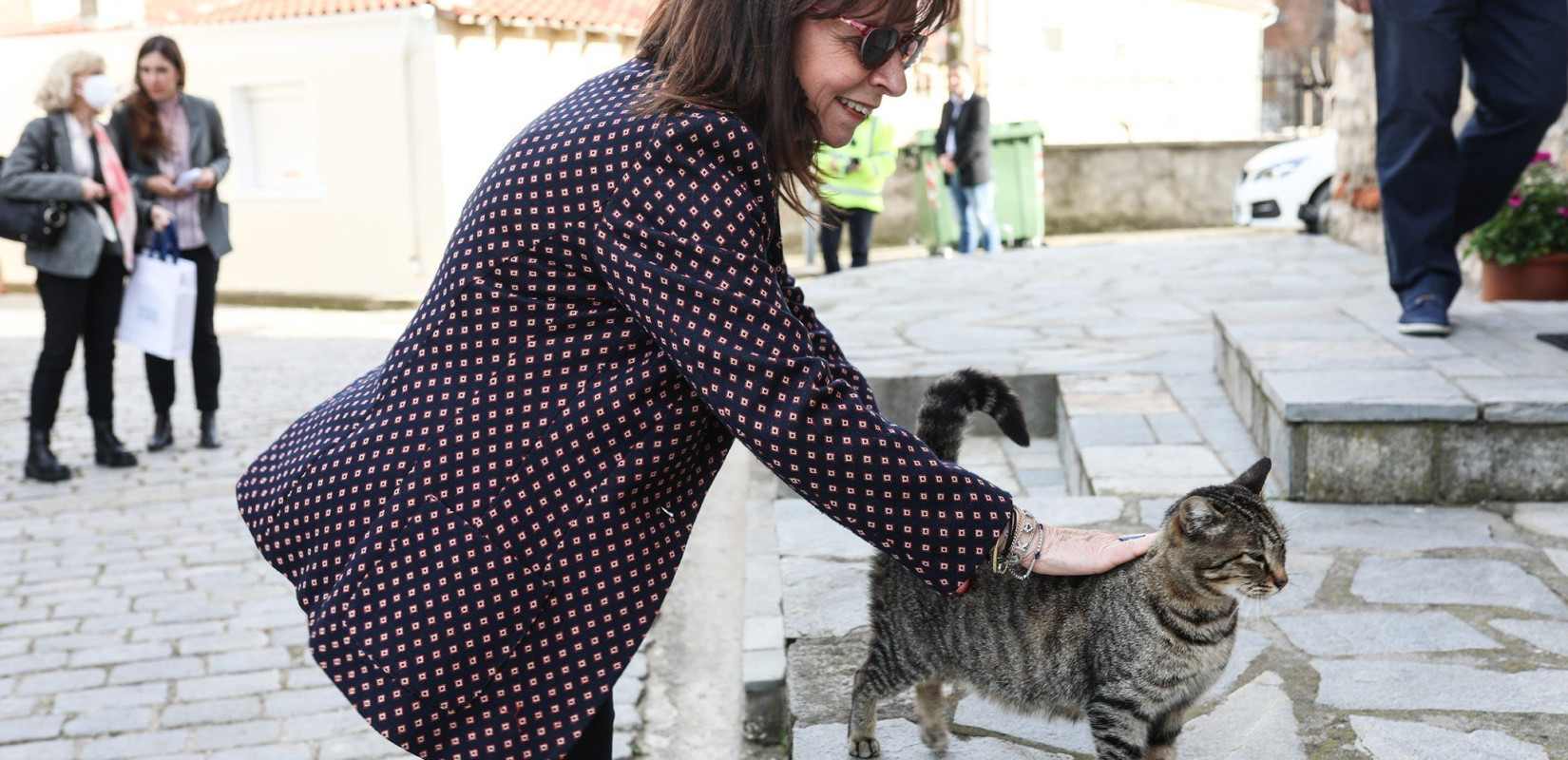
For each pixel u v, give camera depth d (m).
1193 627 2.41
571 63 17.75
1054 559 1.82
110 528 5.68
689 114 1.58
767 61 1.62
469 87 16.00
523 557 1.61
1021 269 10.45
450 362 1.64
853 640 3.40
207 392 7.22
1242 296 8.21
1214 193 19.64
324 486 1.68
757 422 1.56
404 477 1.63
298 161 16.62
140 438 7.55
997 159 16.34
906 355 6.67
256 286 17.05
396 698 1.60
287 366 10.39
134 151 6.77
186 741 3.65
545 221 1.60
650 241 1.55
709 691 3.94
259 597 4.80
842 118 1.73
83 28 17.30
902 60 1.71
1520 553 3.70
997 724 2.99
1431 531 3.90
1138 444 5.00
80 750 3.59
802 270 16.38
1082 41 21.22
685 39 1.66
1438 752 2.65
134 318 6.69
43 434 6.50
